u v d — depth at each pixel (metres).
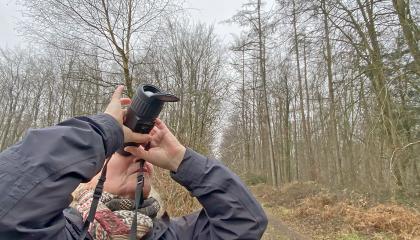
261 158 37.19
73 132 1.25
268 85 33.09
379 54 10.92
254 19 28.36
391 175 10.63
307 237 10.95
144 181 1.59
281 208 17.09
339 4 11.61
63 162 1.19
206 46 18.20
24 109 36.38
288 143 32.97
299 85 29.58
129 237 1.44
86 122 1.31
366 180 13.55
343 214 12.23
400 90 11.03
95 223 1.46
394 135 10.47
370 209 11.54
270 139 30.56
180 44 16.23
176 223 1.80
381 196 12.44
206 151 8.97
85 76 9.81
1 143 37.03
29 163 1.15
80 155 1.23
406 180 12.34
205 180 1.62
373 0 11.30
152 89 1.47
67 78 10.29
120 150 1.52
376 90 10.66
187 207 7.13
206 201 1.64
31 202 1.11
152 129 1.57
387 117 10.33
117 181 1.56
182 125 8.71
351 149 14.31
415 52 10.61
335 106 11.31
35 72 32.66
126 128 1.42
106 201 1.54
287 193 20.22
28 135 1.21
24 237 1.10
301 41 12.36
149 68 10.65
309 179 27.45
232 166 12.77
